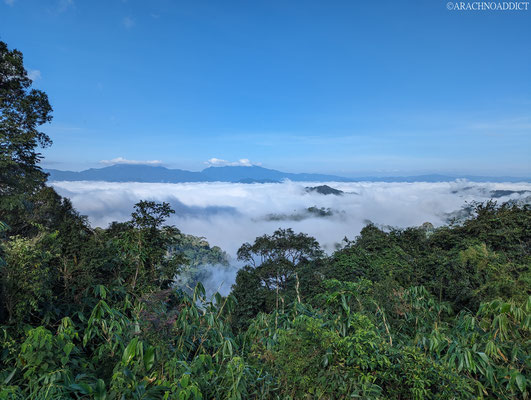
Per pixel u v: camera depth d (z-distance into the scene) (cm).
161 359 421
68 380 351
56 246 645
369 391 351
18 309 477
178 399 338
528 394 384
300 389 385
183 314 508
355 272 1119
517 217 1126
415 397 341
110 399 333
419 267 998
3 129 1658
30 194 1769
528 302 432
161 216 998
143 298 532
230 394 374
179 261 1012
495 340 447
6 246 535
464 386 346
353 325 473
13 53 1894
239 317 1838
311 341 392
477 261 823
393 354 389
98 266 710
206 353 504
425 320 582
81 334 551
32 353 354
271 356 432
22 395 335
